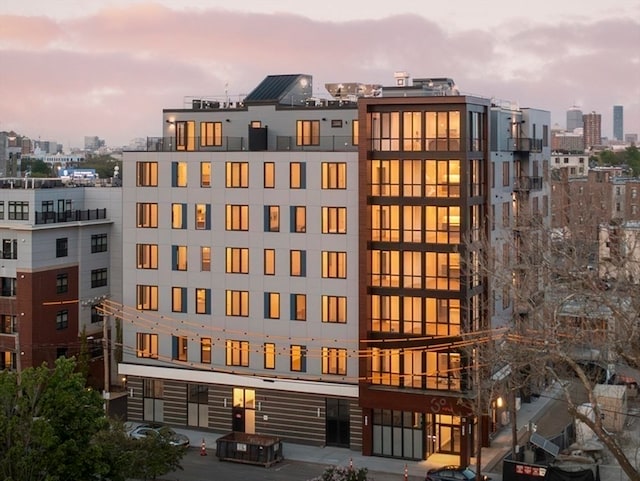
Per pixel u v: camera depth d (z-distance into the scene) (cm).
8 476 4503
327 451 7262
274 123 7869
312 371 7369
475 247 6575
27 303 8606
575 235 6838
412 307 6988
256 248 7531
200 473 6700
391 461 7019
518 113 8756
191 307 7781
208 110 8088
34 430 4578
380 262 7075
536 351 5994
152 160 7862
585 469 6047
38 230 8625
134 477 5688
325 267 7306
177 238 7806
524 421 7969
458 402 6488
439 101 6888
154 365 7900
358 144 7119
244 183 7556
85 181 10800
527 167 8694
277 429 7512
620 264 5947
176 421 7875
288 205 7406
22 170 18588
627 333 5219
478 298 7050
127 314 7994
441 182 6906
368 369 7100
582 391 8406
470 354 6456
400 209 7000
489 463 6856
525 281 6662
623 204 16512
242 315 7606
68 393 4828
